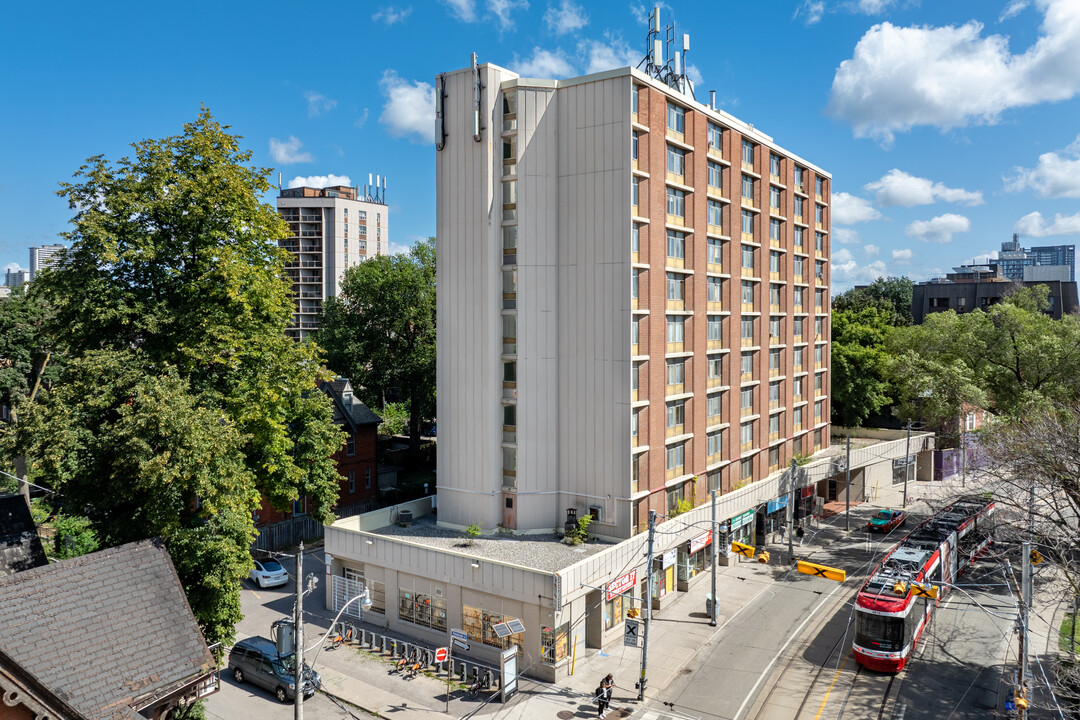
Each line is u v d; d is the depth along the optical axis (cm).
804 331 5769
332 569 3684
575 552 3350
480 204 3647
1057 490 3450
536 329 3669
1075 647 3091
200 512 2594
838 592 3956
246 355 2989
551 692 2823
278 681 2767
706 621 3547
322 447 3562
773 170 5188
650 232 3669
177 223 2862
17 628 1623
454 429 3791
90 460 2411
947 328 5794
